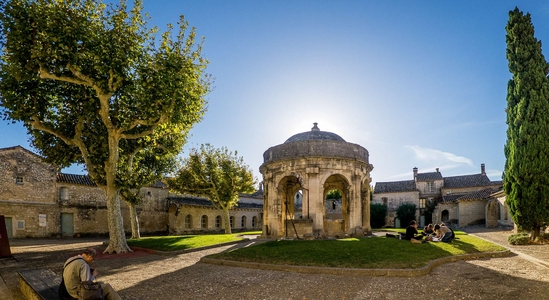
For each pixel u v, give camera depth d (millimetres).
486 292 9617
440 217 57531
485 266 13695
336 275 12180
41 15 17078
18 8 16797
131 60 19359
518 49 23453
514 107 23516
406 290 10016
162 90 19141
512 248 19781
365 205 26562
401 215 62844
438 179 68062
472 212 51156
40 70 17609
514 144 23156
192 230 47562
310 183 23156
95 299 7023
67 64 17766
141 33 20203
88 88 21297
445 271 12695
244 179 39375
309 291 10055
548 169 21859
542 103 22406
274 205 24766
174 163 34625
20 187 35438
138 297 9633
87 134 22781
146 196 45438
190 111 21953
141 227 44438
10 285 11586
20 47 17359
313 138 25828
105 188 21719
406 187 69562
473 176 67688
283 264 13539
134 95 20875
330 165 23562
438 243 18438
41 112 20859
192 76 21109
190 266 14641
